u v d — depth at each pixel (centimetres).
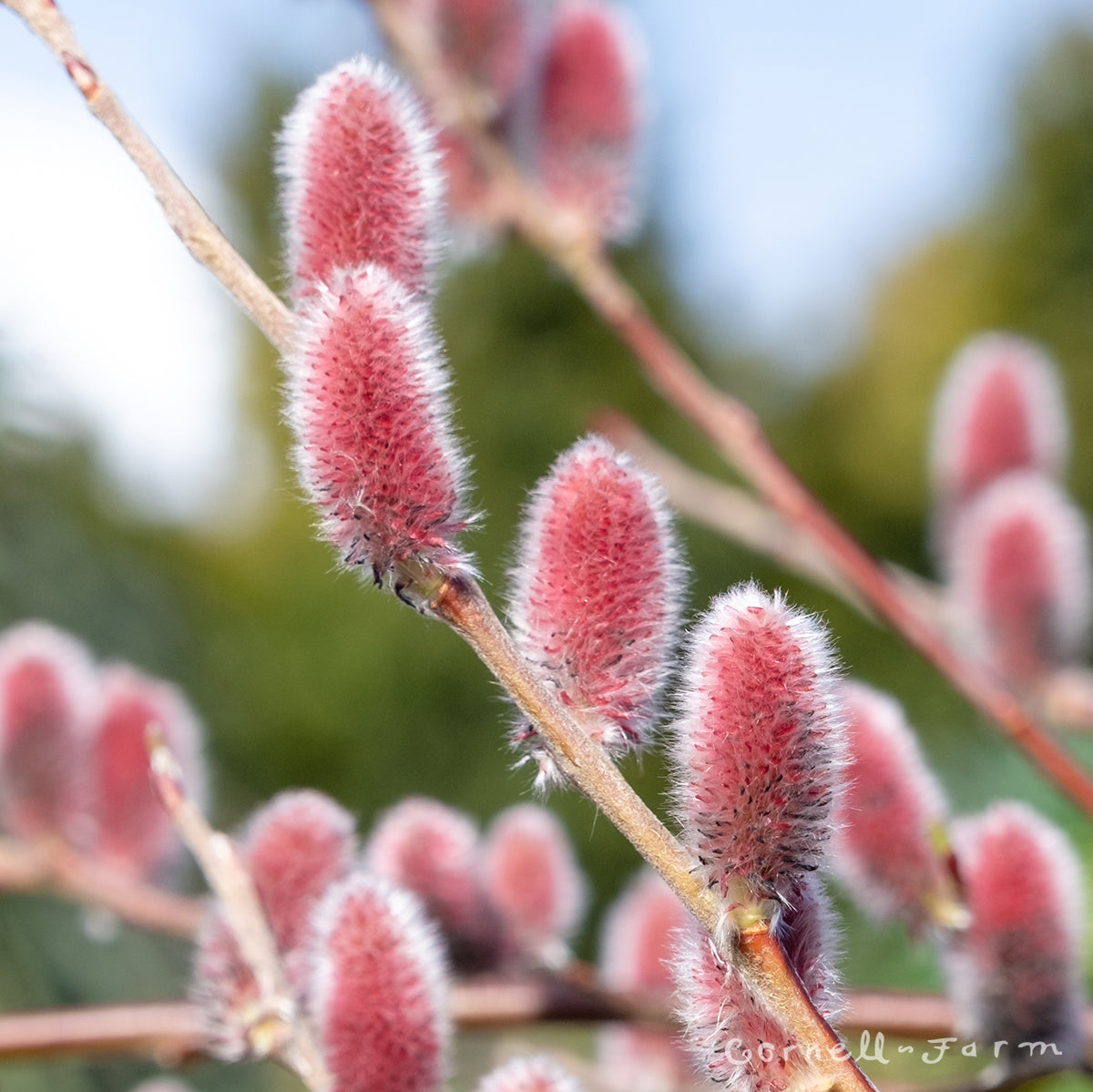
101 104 33
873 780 40
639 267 281
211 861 37
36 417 86
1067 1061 39
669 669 34
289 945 38
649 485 34
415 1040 35
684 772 32
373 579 33
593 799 32
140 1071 69
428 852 42
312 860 38
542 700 32
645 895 44
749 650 32
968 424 53
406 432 32
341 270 33
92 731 47
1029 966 39
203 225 33
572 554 34
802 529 46
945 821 40
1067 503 52
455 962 42
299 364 33
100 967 67
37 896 66
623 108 50
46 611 87
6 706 46
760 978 32
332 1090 35
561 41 50
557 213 50
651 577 34
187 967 68
